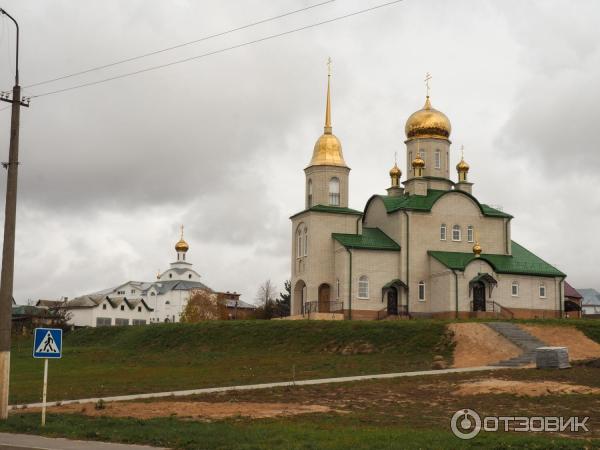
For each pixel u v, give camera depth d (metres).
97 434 23.59
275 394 35.16
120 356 62.69
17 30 28.31
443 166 81.62
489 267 74.12
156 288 135.62
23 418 27.20
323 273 75.12
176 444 21.69
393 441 21.48
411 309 74.56
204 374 47.06
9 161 27.66
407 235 75.69
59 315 109.69
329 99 80.00
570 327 55.72
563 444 20.98
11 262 27.30
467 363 48.06
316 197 77.06
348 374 44.22
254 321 65.94
